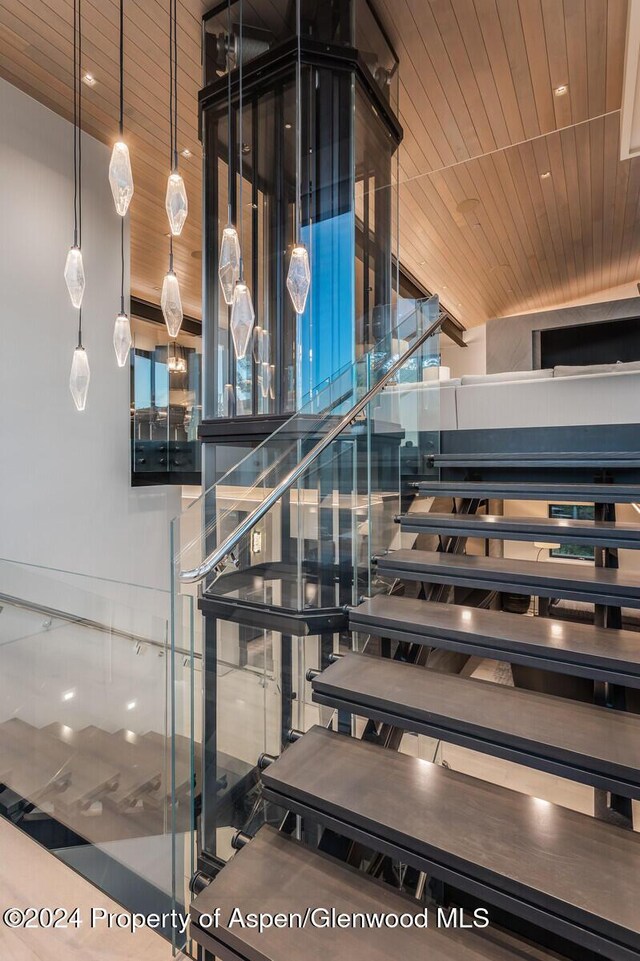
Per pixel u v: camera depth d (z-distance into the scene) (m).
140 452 4.76
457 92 3.85
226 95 3.26
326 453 2.38
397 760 1.49
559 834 1.16
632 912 0.94
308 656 2.49
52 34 3.12
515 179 5.05
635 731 1.32
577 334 7.47
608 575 1.83
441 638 1.72
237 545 2.24
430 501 3.38
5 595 3.27
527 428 3.27
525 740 1.29
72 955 1.84
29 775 2.92
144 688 2.87
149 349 5.11
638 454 2.44
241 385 3.44
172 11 3.02
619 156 4.62
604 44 3.39
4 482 3.49
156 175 4.80
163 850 2.64
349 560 2.45
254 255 3.38
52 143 3.80
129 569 4.57
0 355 3.45
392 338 3.00
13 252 3.52
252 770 2.30
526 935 1.37
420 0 3.05
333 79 3.13
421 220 5.77
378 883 1.25
